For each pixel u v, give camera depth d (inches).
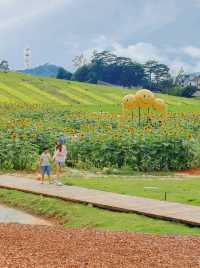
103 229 792.9
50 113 3125.0
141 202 968.3
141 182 1259.8
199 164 1619.1
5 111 3257.9
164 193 1069.1
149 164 1557.6
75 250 615.8
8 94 4537.4
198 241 689.6
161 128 1830.7
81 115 2952.8
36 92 4800.7
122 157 1565.0
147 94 2709.2
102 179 1325.0
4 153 1530.5
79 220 889.5
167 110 3882.9
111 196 1035.3
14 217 950.4
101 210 934.4
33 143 1669.5
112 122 2512.3
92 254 598.9
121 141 1572.3
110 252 611.2
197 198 1000.9
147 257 594.6
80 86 5438.0
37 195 1087.0
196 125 2342.5
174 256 602.5
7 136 1626.5
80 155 1583.4
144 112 3351.4
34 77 5531.5
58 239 675.4
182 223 819.4
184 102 5260.8
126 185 1190.9
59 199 1032.8
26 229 753.0
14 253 594.2
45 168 1227.2
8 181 1270.9
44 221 923.4
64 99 4672.7
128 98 2719.0
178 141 1578.5
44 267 542.6
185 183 1239.5
